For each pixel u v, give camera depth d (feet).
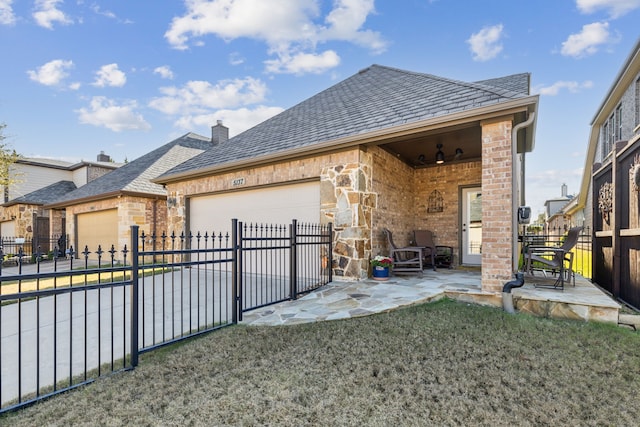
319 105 30.76
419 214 29.45
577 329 12.10
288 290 19.24
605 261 19.48
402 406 7.64
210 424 7.03
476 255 26.86
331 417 7.24
